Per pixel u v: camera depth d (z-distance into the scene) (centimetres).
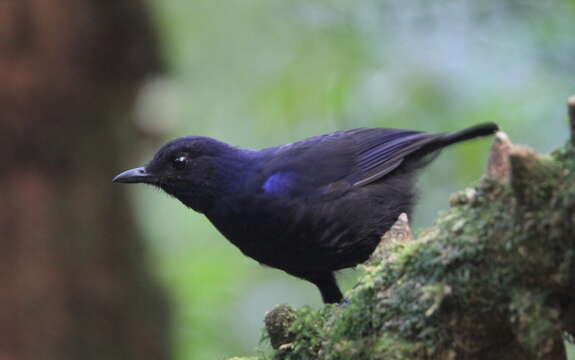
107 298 1302
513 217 470
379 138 916
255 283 1683
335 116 1619
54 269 1261
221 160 870
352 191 867
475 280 488
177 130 1559
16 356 1221
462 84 1568
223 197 866
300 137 1639
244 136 1673
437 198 1495
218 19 1738
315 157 871
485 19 1505
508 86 1534
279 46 1714
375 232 871
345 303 594
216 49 1736
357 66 1631
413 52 1611
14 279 1237
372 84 1622
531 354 504
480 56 1566
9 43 1268
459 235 495
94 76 1348
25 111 1272
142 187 1570
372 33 1636
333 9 1677
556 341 493
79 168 1321
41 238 1259
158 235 1634
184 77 1686
